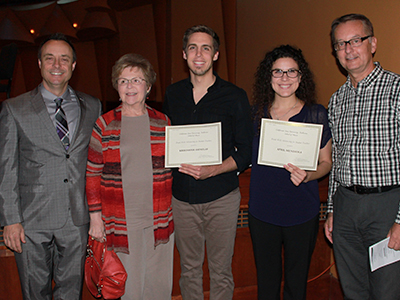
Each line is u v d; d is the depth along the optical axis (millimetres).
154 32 6957
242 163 1588
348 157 1550
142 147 1516
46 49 1542
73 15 7328
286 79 1525
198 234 1659
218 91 1638
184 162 1533
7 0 7434
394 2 1874
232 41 5129
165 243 1560
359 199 1522
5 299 1798
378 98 1474
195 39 1582
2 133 1480
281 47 1572
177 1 5770
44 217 1508
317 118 1582
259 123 1643
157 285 1593
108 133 1498
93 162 1495
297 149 1520
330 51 2508
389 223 1465
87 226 1604
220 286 1660
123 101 1502
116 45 7500
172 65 5914
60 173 1522
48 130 1509
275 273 1604
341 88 1646
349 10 2271
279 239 1590
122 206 1491
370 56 1512
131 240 1513
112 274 1468
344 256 1631
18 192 1499
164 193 1547
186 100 1670
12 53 2986
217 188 1604
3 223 1457
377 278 1514
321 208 2193
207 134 1541
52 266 1605
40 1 7562
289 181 1547
